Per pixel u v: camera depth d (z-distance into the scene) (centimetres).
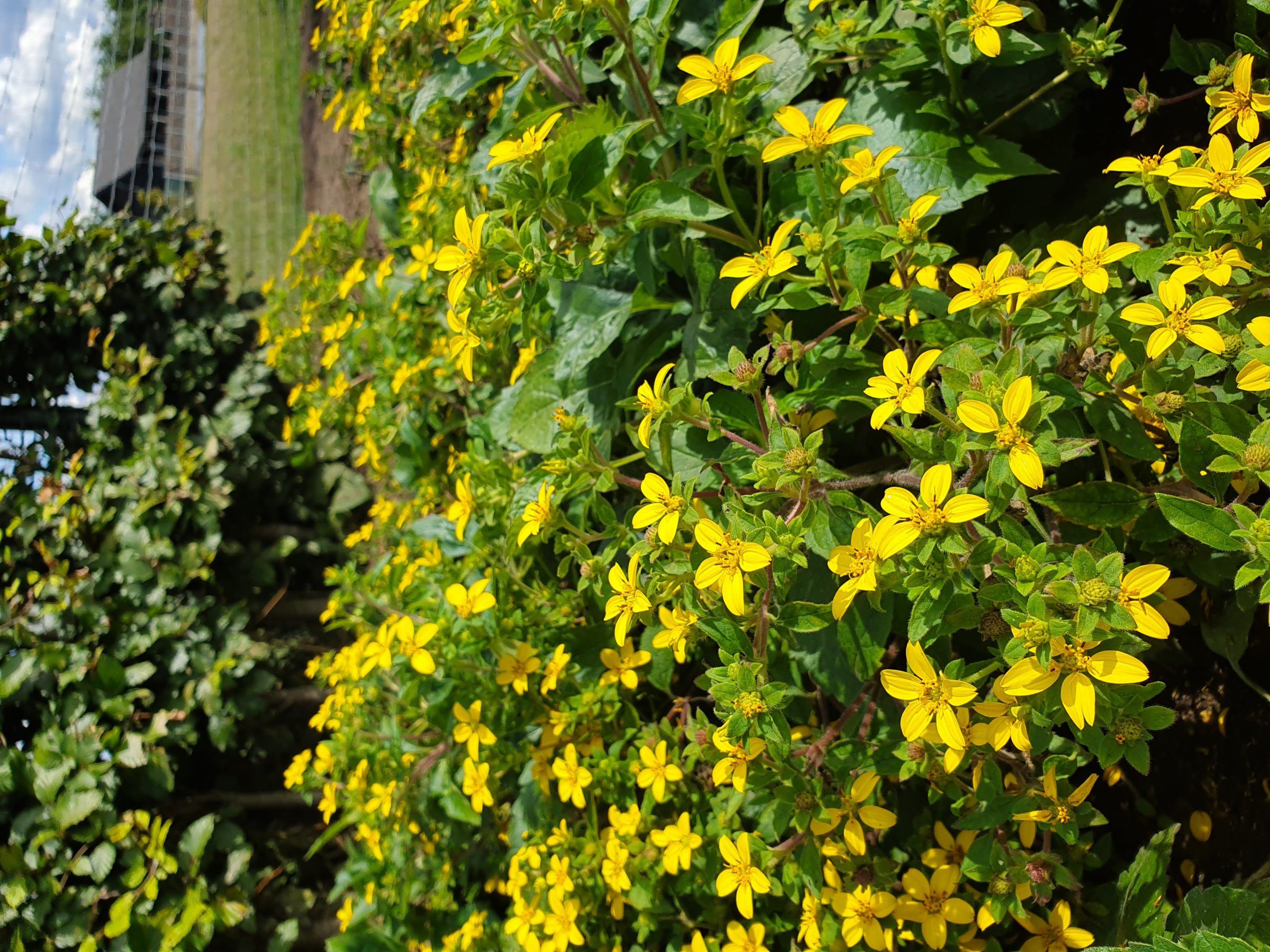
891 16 45
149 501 110
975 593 34
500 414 62
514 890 54
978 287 35
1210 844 46
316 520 129
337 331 93
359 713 73
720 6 53
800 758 40
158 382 123
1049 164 52
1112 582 29
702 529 34
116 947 92
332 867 108
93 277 123
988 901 38
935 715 32
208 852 101
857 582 32
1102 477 43
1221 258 34
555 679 50
